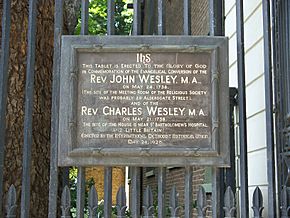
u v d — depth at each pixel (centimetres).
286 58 371
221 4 395
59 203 413
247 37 534
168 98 323
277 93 385
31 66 329
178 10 1098
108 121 321
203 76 326
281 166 373
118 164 317
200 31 900
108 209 316
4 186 392
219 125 321
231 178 481
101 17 1469
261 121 480
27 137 320
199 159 318
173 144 319
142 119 321
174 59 327
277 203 375
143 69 326
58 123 326
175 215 307
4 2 336
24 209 313
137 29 338
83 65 327
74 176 750
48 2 447
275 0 392
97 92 324
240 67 335
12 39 418
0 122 322
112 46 326
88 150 317
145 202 309
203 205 310
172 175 1023
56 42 335
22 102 412
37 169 411
